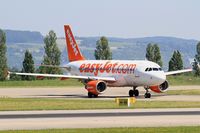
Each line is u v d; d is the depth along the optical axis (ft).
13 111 452.35
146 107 491.72
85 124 359.05
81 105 520.42
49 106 506.48
